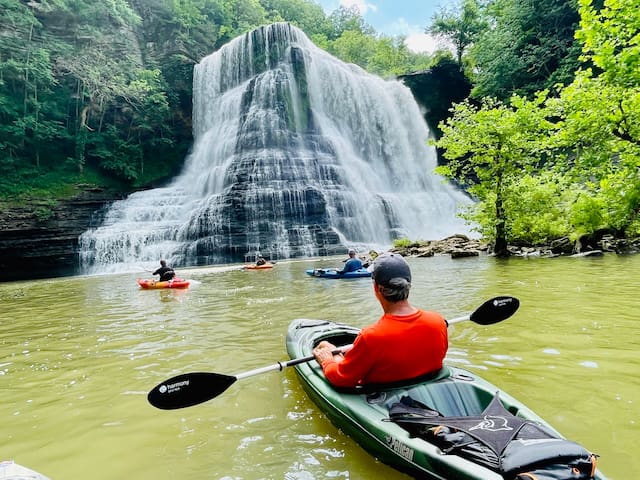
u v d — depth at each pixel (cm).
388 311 300
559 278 1021
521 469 196
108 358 568
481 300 808
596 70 3397
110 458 314
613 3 1088
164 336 676
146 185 3406
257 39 3684
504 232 1670
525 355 482
